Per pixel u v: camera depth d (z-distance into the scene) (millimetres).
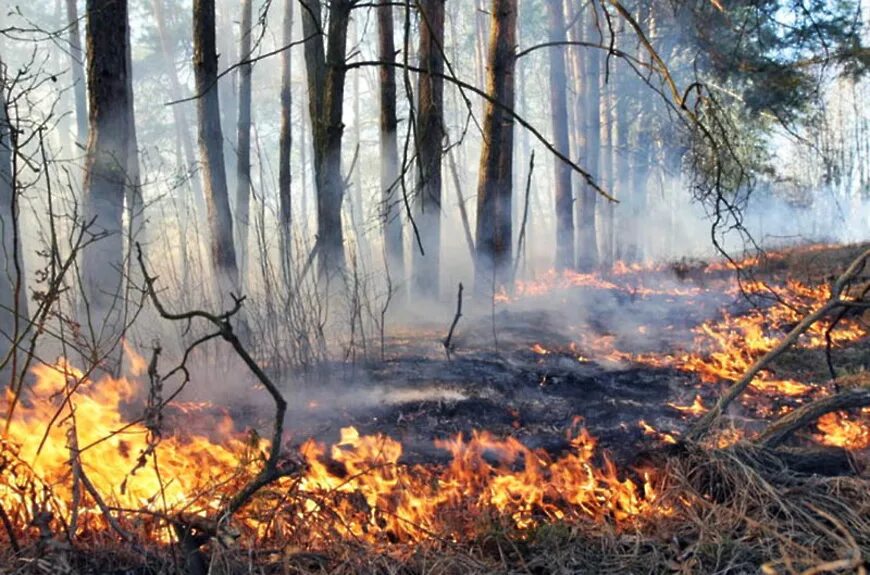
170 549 3266
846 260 10938
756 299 9008
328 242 7590
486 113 10727
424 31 10008
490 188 10688
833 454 4094
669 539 3500
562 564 3311
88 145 5336
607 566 3316
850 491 3699
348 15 7379
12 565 3057
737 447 4070
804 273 10359
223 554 3080
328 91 7457
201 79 7418
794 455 4098
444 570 3213
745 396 5855
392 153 10844
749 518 3502
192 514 3223
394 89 10867
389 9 10789
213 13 7430
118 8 5328
